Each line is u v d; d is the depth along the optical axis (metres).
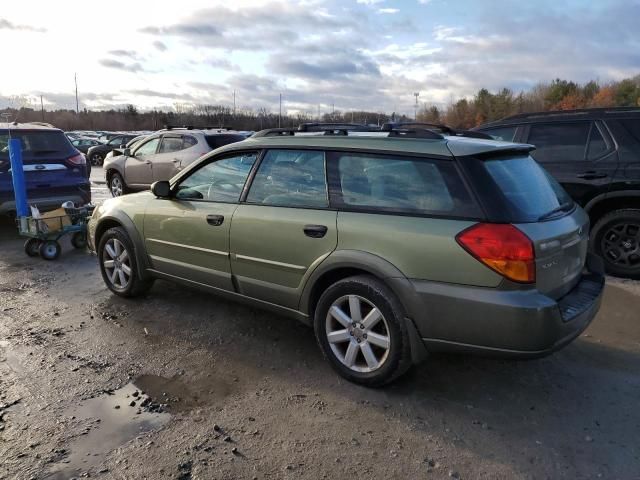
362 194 3.47
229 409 3.23
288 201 3.80
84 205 8.11
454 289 3.04
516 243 2.90
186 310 4.90
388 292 3.26
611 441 2.94
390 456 2.79
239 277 4.09
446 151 3.24
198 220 4.30
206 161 4.43
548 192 3.60
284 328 4.50
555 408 3.28
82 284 5.73
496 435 2.99
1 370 3.70
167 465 2.68
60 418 3.10
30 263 6.65
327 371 3.73
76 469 2.64
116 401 3.30
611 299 5.25
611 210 6.01
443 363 3.86
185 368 3.77
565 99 70.75
